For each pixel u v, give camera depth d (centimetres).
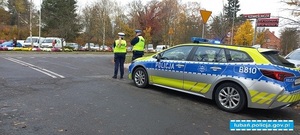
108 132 419
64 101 578
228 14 2708
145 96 673
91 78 909
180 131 444
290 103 523
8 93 623
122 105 575
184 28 3456
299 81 550
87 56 2372
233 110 570
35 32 5003
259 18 1165
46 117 469
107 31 4769
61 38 3588
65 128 424
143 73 774
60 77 895
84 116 487
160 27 4381
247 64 557
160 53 743
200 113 556
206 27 3000
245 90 550
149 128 448
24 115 473
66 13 4419
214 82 600
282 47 4734
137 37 1038
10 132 395
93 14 4641
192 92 650
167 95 702
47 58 1777
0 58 1552
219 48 616
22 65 1200
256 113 580
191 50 670
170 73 698
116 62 931
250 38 3712
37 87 707
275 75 519
